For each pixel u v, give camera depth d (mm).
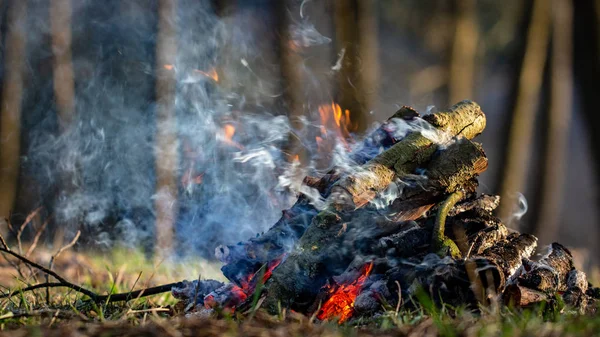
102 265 10438
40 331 4395
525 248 5867
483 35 28734
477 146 5832
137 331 4395
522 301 5312
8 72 18844
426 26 29906
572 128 31391
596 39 18016
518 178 20859
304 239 5359
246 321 4676
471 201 5961
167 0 15344
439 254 5344
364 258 5332
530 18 20016
